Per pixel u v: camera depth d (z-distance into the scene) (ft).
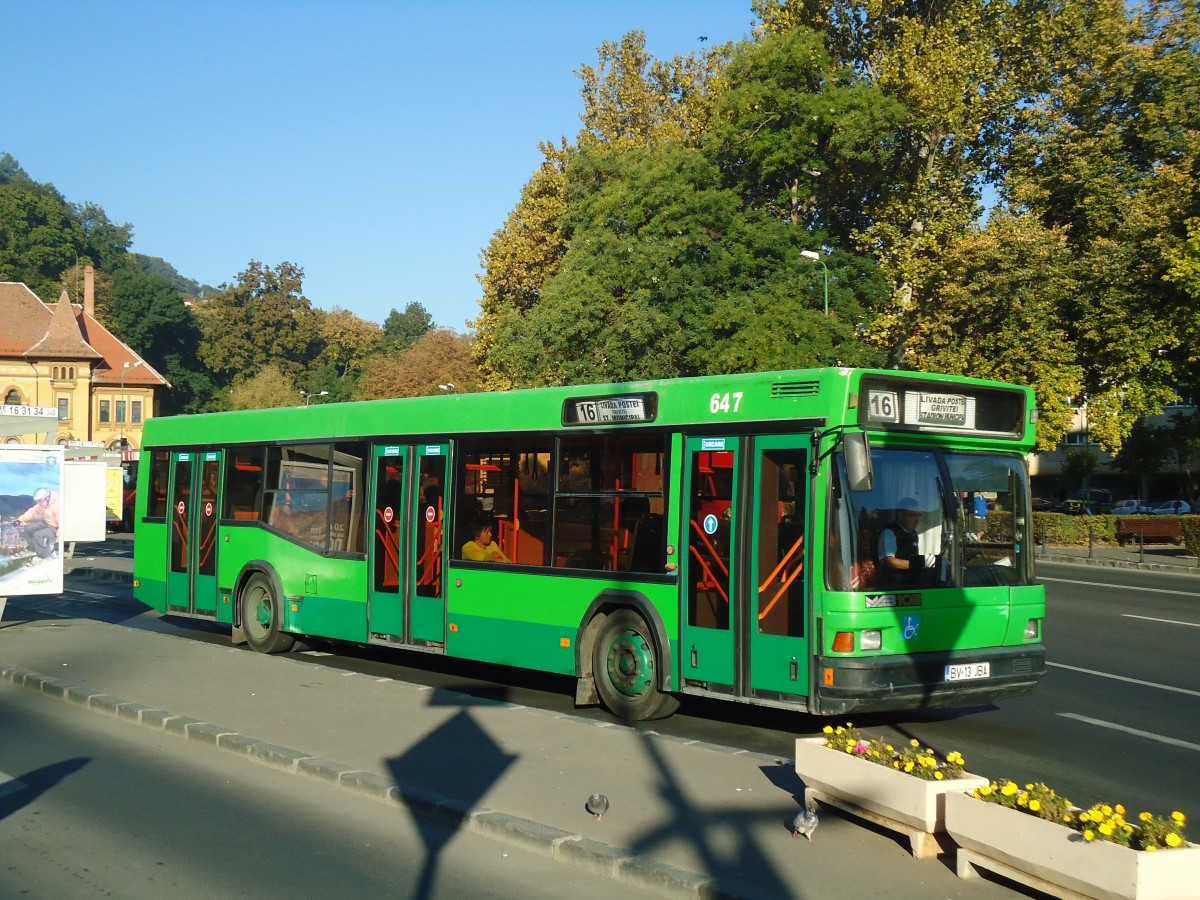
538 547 38.32
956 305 114.52
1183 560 110.01
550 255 166.30
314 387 385.91
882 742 22.53
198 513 55.21
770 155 126.82
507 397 40.04
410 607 42.91
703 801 24.18
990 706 38.58
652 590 34.45
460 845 22.67
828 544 29.84
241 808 25.45
